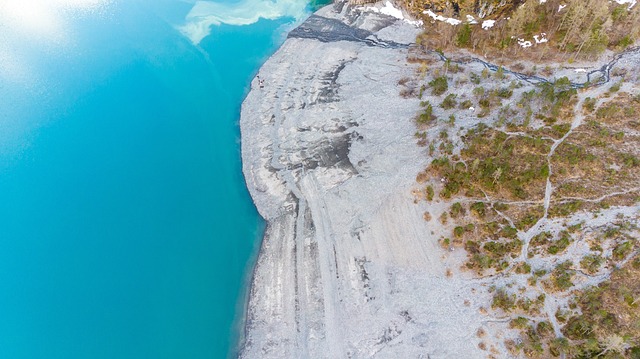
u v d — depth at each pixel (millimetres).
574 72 67500
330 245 52219
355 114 66562
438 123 62094
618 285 43094
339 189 57406
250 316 48438
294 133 65438
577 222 48562
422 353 42594
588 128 57531
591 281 44062
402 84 70125
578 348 39531
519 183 52375
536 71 68438
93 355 46969
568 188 51219
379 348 43625
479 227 50188
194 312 49594
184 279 52250
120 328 48781
